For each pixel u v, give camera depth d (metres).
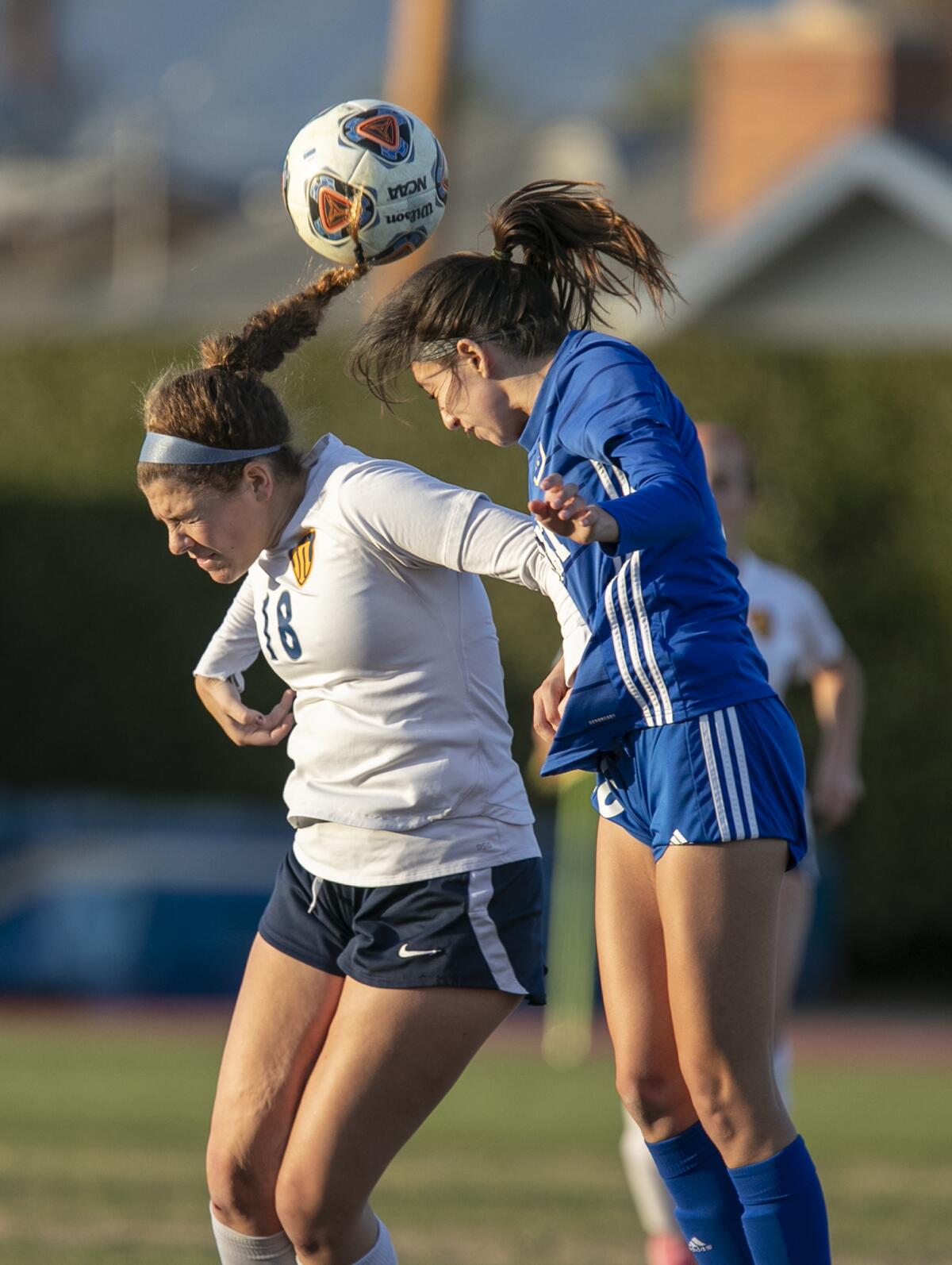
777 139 84.25
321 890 13.69
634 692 12.96
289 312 13.96
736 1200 14.16
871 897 49.94
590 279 13.80
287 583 13.50
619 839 14.21
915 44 85.19
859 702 22.42
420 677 13.32
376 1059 13.08
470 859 13.29
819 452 49.94
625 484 12.71
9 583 56.25
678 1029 13.13
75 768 56.22
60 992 44.56
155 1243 20.78
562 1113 30.97
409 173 13.92
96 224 155.88
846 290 64.50
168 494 13.43
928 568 49.31
